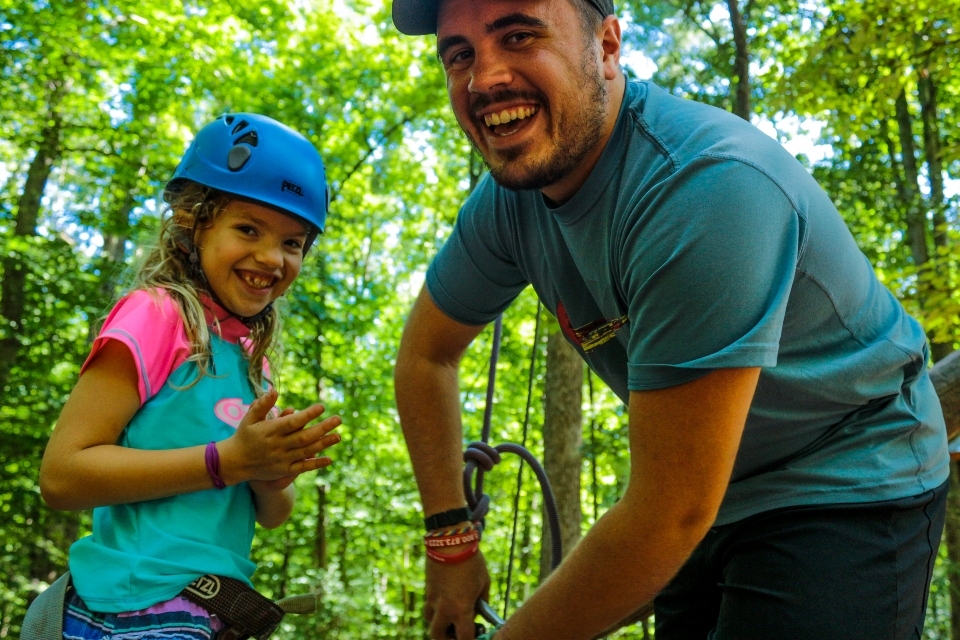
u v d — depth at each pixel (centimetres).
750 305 140
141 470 154
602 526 154
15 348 1130
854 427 171
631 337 154
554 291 201
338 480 1295
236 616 158
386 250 1792
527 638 164
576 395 906
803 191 158
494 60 159
